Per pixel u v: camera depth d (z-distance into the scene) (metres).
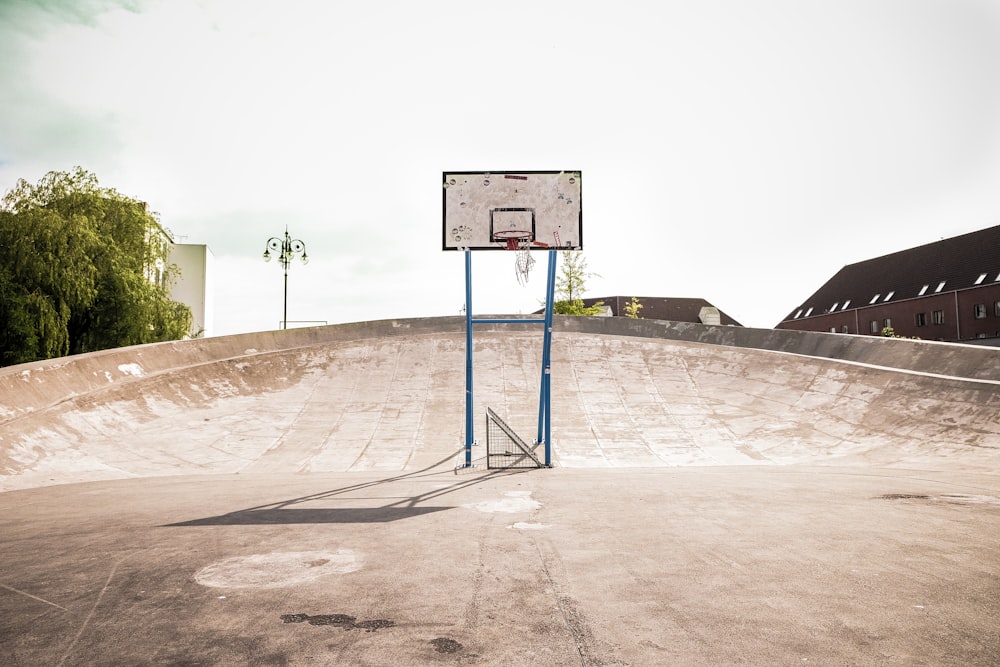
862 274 62.91
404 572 4.13
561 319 27.97
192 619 3.25
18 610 3.43
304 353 24.14
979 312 47.28
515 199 14.03
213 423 17.52
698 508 6.57
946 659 2.66
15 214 22.69
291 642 2.93
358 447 16.23
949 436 13.88
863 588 3.66
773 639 2.90
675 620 3.17
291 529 5.70
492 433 14.52
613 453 15.84
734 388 20.89
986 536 5.00
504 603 3.47
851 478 9.33
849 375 19.08
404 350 24.94
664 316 70.56
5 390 14.01
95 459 13.56
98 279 24.11
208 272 51.25
